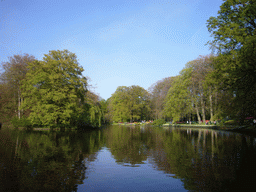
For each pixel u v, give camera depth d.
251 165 8.38
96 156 10.55
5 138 18.75
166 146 14.18
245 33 13.06
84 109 38.00
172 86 51.19
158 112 58.47
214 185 6.09
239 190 5.64
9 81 37.41
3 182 6.34
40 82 32.66
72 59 36.12
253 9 12.60
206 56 38.25
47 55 33.28
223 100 15.34
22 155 10.56
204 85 16.38
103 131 33.00
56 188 5.88
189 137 20.42
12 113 39.59
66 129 34.59
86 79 39.47
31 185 6.11
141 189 5.80
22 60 38.81
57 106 32.19
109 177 6.94
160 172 7.52
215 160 9.41
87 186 6.06
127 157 10.27
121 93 81.50
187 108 43.66
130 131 32.72
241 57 11.98
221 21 15.39
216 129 33.03
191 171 7.62
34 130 31.02
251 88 12.44
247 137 18.81
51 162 9.07
